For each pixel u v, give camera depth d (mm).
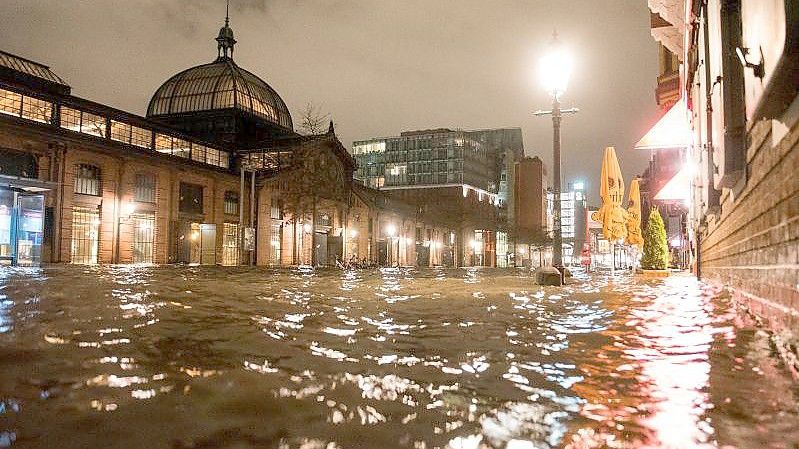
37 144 31797
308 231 53625
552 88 16984
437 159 111438
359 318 6539
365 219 64688
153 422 2410
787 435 2375
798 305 4449
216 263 44906
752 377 3475
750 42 4832
